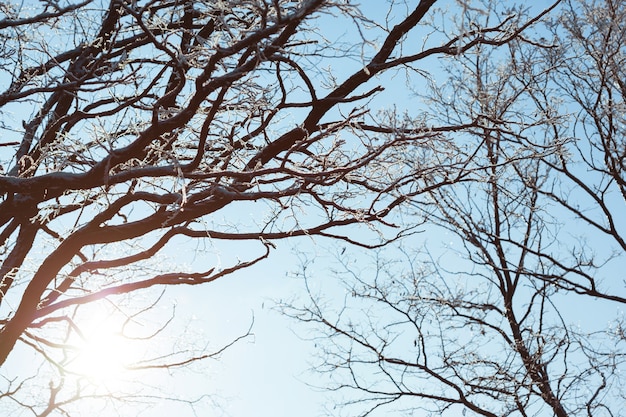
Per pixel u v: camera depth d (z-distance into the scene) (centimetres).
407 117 560
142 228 555
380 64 555
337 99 532
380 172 592
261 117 582
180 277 619
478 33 574
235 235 602
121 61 618
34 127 672
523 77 1049
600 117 1105
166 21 542
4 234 741
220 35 465
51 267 567
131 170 489
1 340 601
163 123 469
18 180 484
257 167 551
